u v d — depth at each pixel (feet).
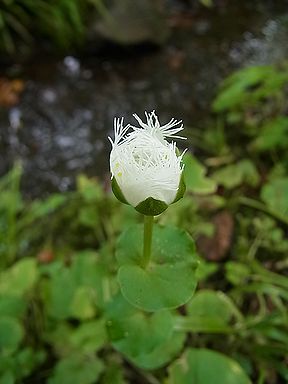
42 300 0.34
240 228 0.39
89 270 0.34
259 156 0.44
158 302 0.23
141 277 0.24
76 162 0.46
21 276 0.35
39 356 0.32
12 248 0.39
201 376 0.29
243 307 0.35
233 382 0.28
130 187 0.20
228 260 0.38
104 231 0.39
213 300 0.32
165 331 0.27
